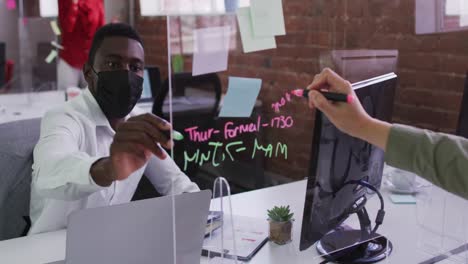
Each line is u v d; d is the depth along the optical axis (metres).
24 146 1.60
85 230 0.91
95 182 1.17
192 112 1.30
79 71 4.33
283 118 1.43
